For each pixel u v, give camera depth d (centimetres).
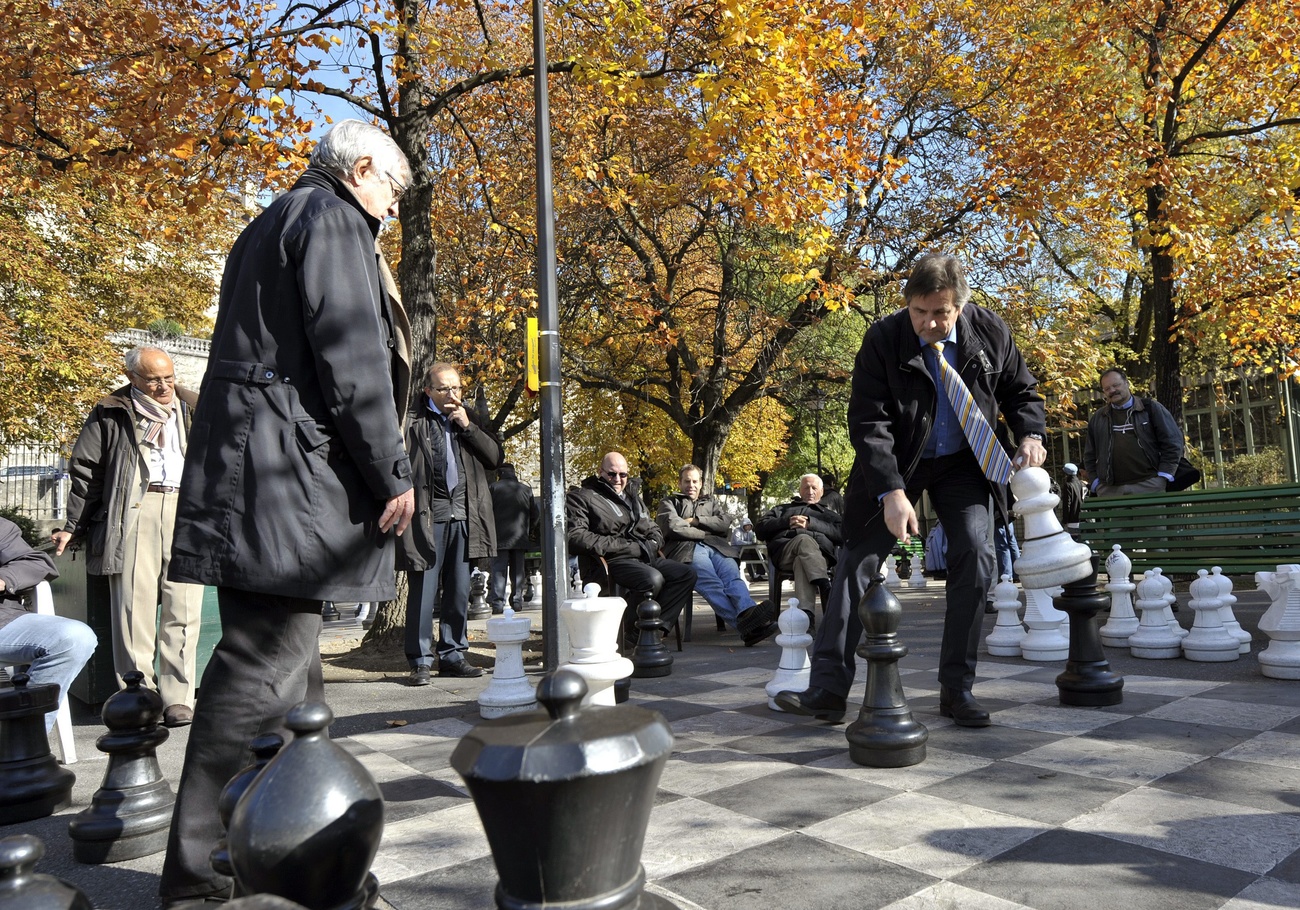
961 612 382
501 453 641
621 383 1927
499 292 1388
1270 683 440
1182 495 663
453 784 332
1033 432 390
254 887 123
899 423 383
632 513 715
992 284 1571
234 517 227
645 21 870
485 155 1264
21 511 2086
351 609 1426
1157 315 1263
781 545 775
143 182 862
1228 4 1222
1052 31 1538
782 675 441
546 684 113
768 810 278
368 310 241
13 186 1032
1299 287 1284
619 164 1302
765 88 882
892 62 1544
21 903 94
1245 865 221
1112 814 262
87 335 1669
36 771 335
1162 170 1199
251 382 234
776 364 1762
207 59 758
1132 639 544
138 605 499
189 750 224
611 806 108
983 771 311
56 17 817
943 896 212
